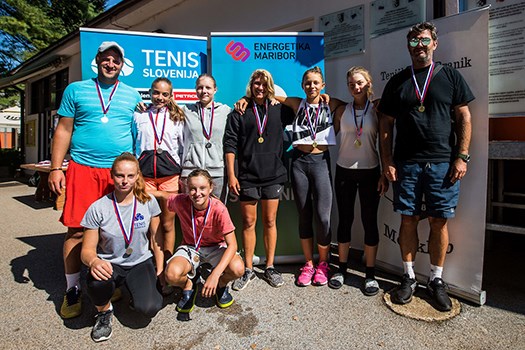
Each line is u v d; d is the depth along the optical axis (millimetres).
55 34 14789
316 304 2561
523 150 2467
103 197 2354
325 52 3973
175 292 2791
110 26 7145
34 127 11133
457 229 2584
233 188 2854
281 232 3438
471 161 2502
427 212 2455
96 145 2545
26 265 3477
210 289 2281
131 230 2342
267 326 2281
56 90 9977
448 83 2348
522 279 2953
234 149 2877
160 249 2701
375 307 2500
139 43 3328
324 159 2879
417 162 2434
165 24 6258
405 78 2498
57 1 16391
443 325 2252
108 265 2172
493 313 2385
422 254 2809
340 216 2945
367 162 2789
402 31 2914
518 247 3791
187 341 2137
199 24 5617
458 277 2582
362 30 3652
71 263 2512
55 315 2480
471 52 2471
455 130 2475
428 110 2377
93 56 3205
